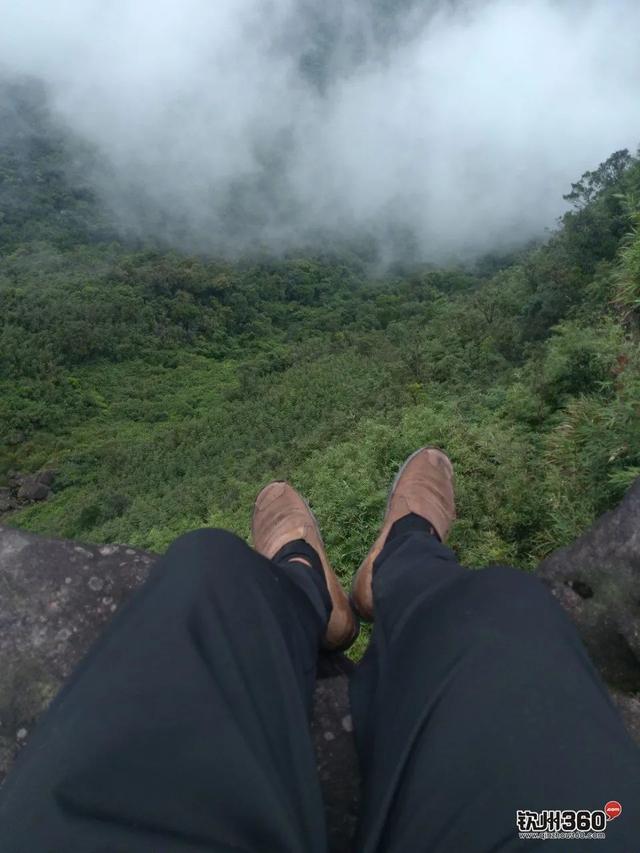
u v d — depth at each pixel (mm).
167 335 63281
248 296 78312
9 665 1831
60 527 22500
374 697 1263
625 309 6125
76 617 1920
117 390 52875
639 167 12320
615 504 3682
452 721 999
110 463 34375
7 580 1964
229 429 23047
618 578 2004
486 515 4309
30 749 963
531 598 1173
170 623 1077
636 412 3723
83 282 68438
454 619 1171
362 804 1101
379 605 1441
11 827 849
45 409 46875
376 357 25125
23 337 54531
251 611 1171
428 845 895
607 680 1876
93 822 840
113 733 927
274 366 38625
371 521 4898
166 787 894
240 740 953
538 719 976
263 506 2281
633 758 932
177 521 11875
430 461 2443
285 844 876
